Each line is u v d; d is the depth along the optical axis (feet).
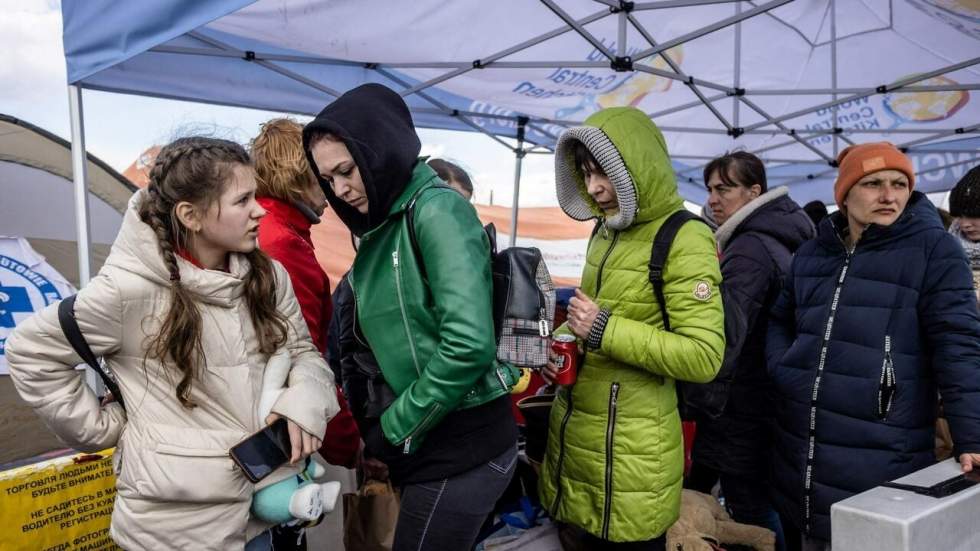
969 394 5.15
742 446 7.50
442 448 4.78
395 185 4.63
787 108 15.78
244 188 4.31
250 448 4.25
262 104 11.28
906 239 5.71
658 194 5.57
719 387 6.27
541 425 6.76
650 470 5.60
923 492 4.04
